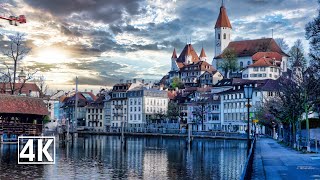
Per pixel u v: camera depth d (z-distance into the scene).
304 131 110.56
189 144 118.31
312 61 74.31
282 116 95.62
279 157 57.47
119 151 95.31
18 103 102.38
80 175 53.91
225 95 197.38
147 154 87.81
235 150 100.62
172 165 66.44
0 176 51.72
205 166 65.38
